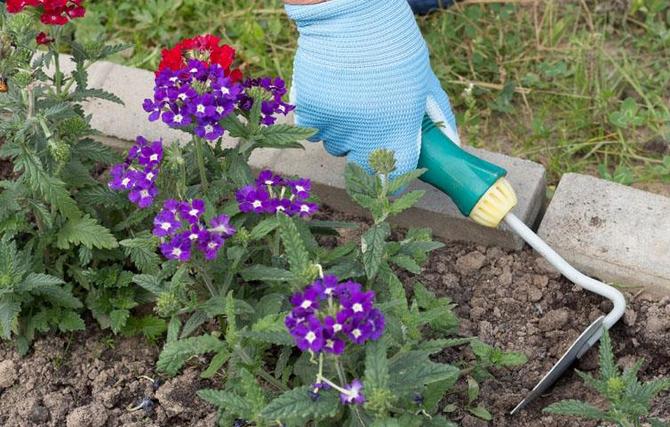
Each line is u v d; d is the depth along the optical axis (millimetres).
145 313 1156
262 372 1040
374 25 1095
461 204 1124
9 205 1106
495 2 1407
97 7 1438
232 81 1071
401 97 1104
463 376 1098
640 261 1141
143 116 1254
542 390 1092
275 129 1061
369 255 1045
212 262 1034
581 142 1299
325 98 1108
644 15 1401
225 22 1422
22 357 1128
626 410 1002
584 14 1405
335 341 929
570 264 1159
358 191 1070
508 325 1142
